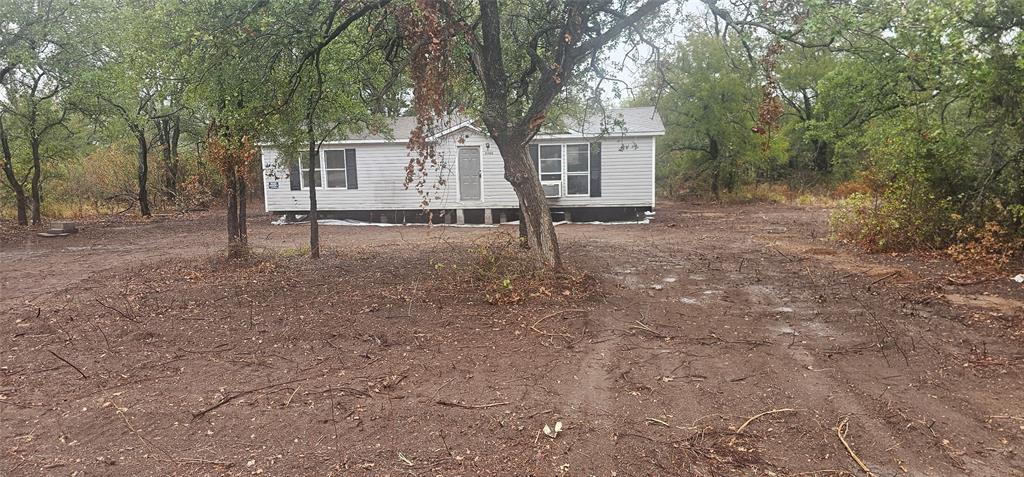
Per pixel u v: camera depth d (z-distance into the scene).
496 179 16.00
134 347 4.93
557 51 6.58
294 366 4.44
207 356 4.69
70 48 12.95
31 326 5.58
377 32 7.07
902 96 8.57
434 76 5.60
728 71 22.17
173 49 6.02
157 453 3.17
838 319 5.58
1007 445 3.17
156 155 22.19
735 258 9.27
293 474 2.95
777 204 22.69
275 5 5.68
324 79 7.39
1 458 3.13
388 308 5.95
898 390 3.88
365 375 4.22
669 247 10.62
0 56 12.21
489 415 3.57
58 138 16.92
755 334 5.15
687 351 4.70
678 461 3.03
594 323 5.45
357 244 11.65
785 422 3.45
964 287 6.79
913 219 9.39
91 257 10.52
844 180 25.91
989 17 6.48
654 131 15.35
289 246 11.50
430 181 16.14
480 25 7.47
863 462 3.02
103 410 3.72
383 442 3.26
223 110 7.00
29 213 18.72
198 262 9.23
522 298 6.15
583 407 3.67
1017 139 8.16
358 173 16.59
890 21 5.25
